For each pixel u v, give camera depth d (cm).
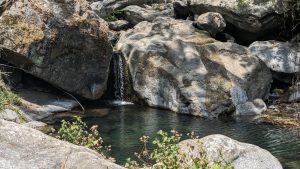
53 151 435
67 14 1539
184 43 1711
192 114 1519
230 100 1527
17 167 407
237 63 1656
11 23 1467
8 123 465
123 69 1731
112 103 1683
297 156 1072
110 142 1188
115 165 428
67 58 1548
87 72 1619
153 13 2142
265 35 1919
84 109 1564
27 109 1411
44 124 1330
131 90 1708
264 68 1680
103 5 2247
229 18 1898
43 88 1589
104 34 1634
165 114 1527
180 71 1616
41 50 1472
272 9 1798
